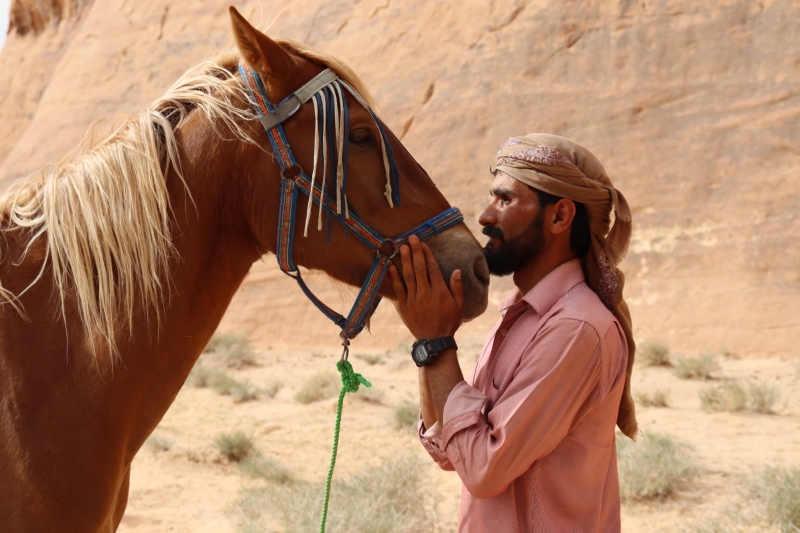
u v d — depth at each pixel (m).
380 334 18.20
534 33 21.62
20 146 29.61
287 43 2.13
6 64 36.16
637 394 9.10
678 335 15.27
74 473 1.79
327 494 2.06
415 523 4.79
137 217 1.90
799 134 16.70
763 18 18.66
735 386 8.62
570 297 1.84
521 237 1.92
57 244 1.89
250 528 4.84
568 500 1.80
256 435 8.23
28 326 1.85
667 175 17.83
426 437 2.14
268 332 19.72
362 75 23.81
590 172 1.91
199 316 2.04
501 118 20.86
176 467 6.96
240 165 2.03
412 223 2.11
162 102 2.09
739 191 16.75
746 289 15.30
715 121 17.94
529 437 1.69
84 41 31.22
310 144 2.03
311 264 2.12
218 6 27.97
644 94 19.19
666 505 5.20
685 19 19.67
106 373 1.87
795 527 4.46
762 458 6.25
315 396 10.16
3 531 1.72
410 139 21.91
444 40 23.09
